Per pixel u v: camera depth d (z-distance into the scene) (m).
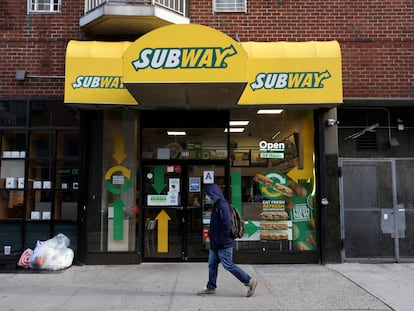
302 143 9.46
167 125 9.50
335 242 9.16
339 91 8.20
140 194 9.36
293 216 9.34
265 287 7.27
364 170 9.59
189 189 9.45
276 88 8.27
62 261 8.66
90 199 9.34
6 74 9.42
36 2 9.62
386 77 9.48
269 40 9.46
